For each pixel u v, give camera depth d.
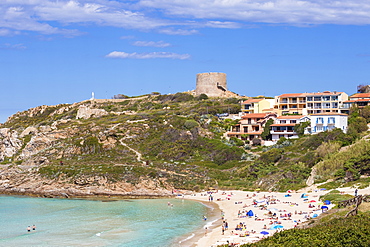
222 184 129.25
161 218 95.25
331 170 113.69
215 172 137.12
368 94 167.00
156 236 79.00
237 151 146.38
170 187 129.25
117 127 169.00
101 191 129.00
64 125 190.00
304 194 105.06
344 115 147.25
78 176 133.38
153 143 157.38
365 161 107.62
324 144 128.75
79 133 167.12
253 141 155.62
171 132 162.88
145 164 141.88
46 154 154.88
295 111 172.88
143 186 128.75
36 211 107.69
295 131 151.75
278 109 175.88
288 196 108.12
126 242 75.44
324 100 167.75
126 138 162.50
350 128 138.88
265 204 100.88
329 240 62.81
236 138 158.88
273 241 65.69
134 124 171.38
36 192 133.88
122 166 138.38
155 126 170.62
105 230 84.88
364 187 99.50
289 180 118.81
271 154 134.38
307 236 65.62
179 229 84.12
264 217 88.75
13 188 138.75
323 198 97.62
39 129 183.88
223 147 149.62
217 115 185.38
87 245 74.19
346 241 61.72
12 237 80.62
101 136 159.50
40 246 74.25
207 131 165.88
